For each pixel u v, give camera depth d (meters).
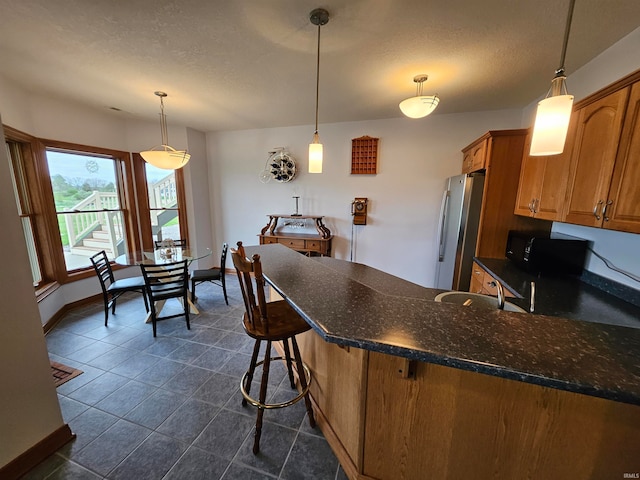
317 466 1.45
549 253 2.15
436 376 1.05
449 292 1.79
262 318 1.41
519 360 0.77
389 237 3.92
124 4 1.48
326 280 1.46
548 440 0.95
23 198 2.91
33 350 1.43
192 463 1.46
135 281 3.19
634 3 1.42
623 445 0.88
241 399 1.92
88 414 1.77
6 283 1.33
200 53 2.00
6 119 2.53
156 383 2.07
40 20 1.63
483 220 2.68
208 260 4.79
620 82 1.37
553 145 1.15
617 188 1.40
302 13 1.54
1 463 1.32
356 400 1.26
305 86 2.58
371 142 3.76
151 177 4.21
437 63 2.11
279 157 4.19
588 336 0.91
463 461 1.08
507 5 1.46
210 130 4.42
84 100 3.07
